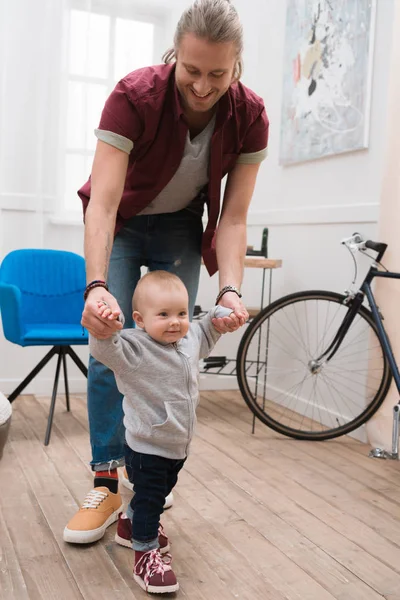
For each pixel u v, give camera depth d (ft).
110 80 11.16
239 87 5.24
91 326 4.34
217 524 6.32
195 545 5.85
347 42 9.64
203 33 4.27
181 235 6.01
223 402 11.62
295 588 5.16
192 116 5.14
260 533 6.16
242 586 5.16
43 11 10.84
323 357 9.29
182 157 5.26
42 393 11.28
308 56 10.59
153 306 4.83
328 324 10.20
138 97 4.91
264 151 5.56
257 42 12.41
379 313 8.70
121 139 5.00
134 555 5.55
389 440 8.82
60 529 6.05
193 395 5.07
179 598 4.94
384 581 5.33
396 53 8.27
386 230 8.64
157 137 5.13
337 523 6.47
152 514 5.09
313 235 10.58
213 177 5.36
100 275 4.81
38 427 9.43
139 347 4.84
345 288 9.82
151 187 5.46
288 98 11.16
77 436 9.05
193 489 7.23
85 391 11.66
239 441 9.21
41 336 8.71
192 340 5.15
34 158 11.09
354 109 9.52
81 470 7.68
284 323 11.34
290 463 8.30
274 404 11.52
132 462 5.10
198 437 9.32
